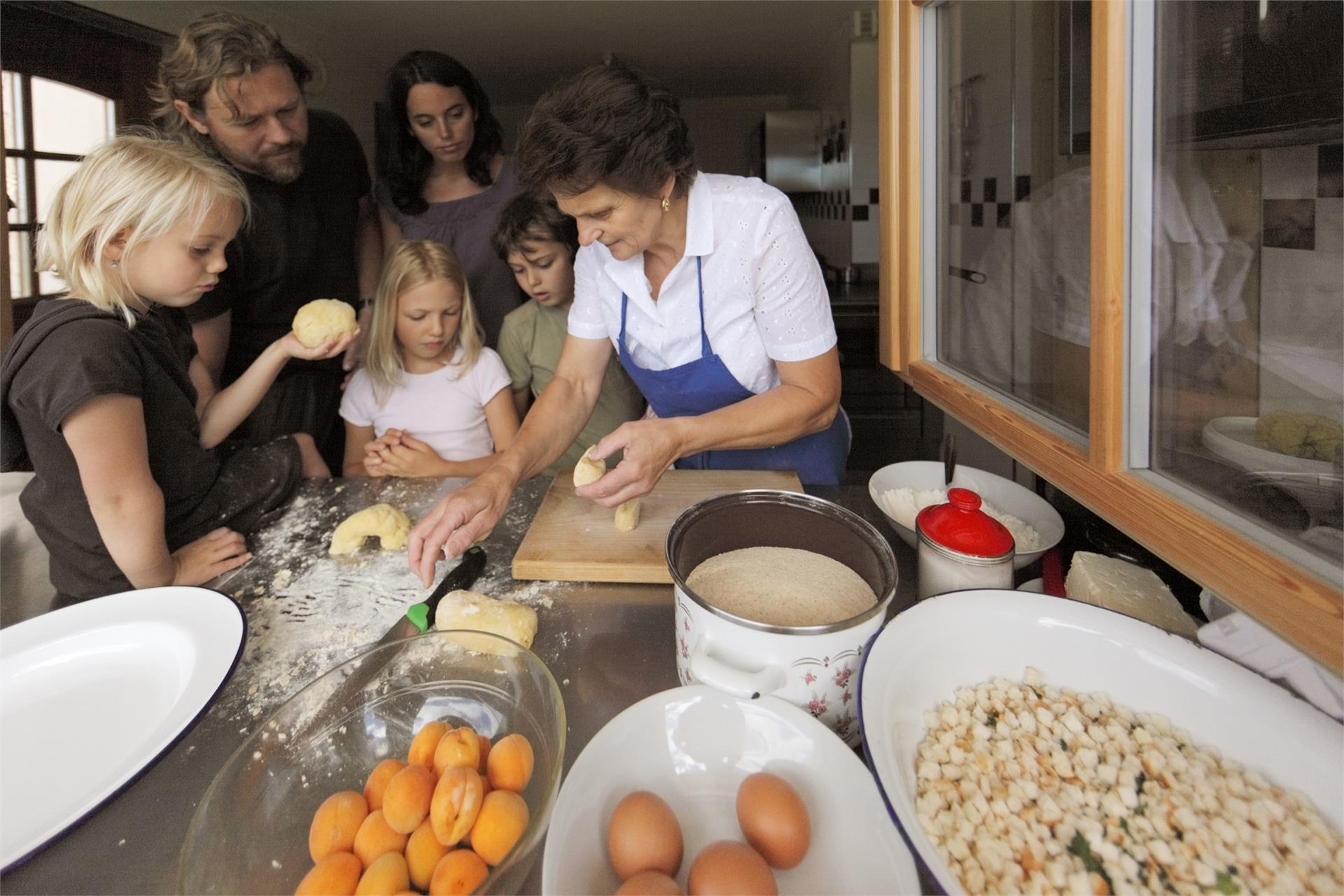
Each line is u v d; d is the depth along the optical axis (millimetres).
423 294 1599
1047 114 930
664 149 853
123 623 745
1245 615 475
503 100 5340
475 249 2145
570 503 1030
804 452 1260
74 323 825
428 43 3707
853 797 500
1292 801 502
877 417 2998
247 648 760
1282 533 490
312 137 1835
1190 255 570
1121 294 590
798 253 1016
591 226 903
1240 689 551
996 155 1000
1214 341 569
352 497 1147
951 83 1014
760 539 780
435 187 2135
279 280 1693
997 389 914
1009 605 632
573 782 499
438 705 653
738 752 549
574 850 474
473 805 497
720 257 1032
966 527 702
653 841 474
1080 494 664
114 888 514
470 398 1733
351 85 3686
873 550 691
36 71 2008
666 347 1153
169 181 874
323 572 913
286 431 1854
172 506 988
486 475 943
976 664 621
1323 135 491
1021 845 491
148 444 927
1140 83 560
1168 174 564
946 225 1062
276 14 3039
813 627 542
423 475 1559
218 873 504
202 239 915
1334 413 495
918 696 583
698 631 582
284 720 606
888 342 1166
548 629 783
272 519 1077
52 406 781
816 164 4242
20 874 523
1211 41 549
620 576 858
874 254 3428
